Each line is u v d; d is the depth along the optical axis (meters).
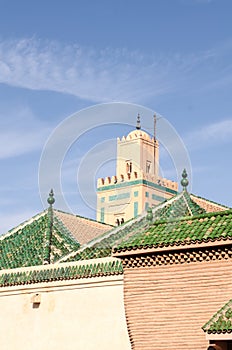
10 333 28.98
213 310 23.50
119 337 26.12
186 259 24.20
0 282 29.62
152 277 24.91
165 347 24.38
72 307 27.62
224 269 23.45
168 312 24.42
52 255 30.42
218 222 24.47
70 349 27.25
